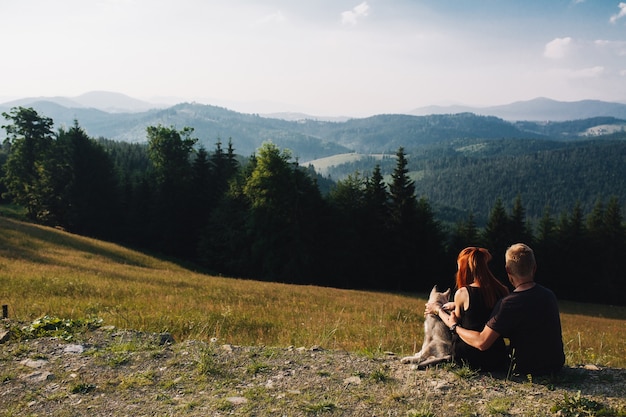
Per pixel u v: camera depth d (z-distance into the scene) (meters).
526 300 4.88
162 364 5.87
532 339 5.00
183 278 27.56
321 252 48.41
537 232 64.62
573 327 26.70
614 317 46.22
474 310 5.23
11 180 60.53
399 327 14.23
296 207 45.66
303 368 5.73
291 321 14.02
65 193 54.66
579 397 4.40
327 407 4.55
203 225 56.66
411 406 4.56
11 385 5.26
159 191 55.88
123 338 6.97
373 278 51.94
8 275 18.39
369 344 10.15
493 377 5.20
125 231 57.03
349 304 22.16
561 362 5.11
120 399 4.89
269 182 44.78
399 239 51.09
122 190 60.12
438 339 5.74
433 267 53.81
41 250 32.91
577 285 62.09
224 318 12.67
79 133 55.44
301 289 29.39
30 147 59.16
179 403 4.75
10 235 35.94
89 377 5.46
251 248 46.28
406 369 5.60
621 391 4.74
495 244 58.78
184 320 11.39
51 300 13.19
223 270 50.00
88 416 4.51
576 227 62.41
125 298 15.88
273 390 5.04
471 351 5.33
